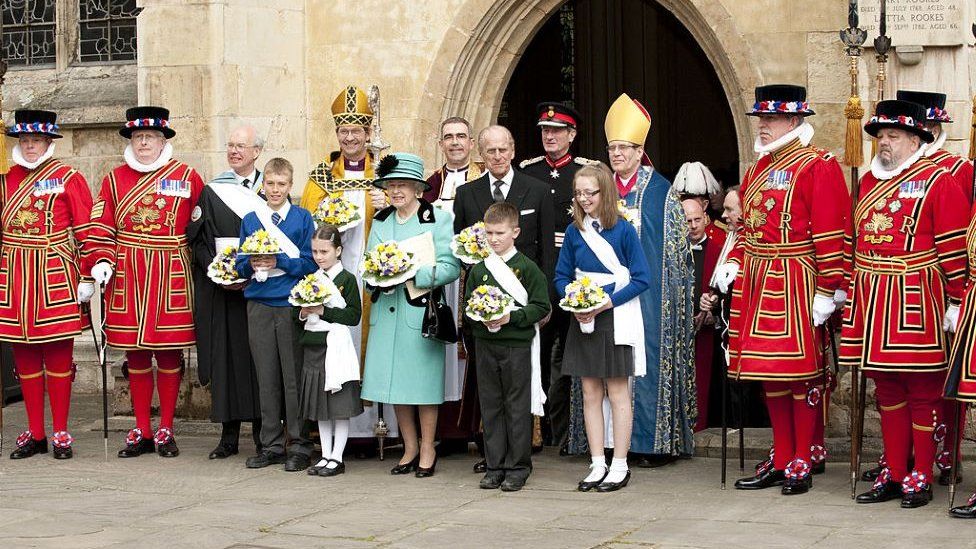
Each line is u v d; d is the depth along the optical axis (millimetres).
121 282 9047
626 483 7957
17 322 9000
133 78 12180
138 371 9164
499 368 7910
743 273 7898
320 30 11438
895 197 7348
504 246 7953
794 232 7676
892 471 7441
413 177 8297
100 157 12188
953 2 9430
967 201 7277
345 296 8336
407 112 11211
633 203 8586
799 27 10125
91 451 9344
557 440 9258
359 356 8859
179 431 10016
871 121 7391
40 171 9164
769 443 8805
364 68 11312
